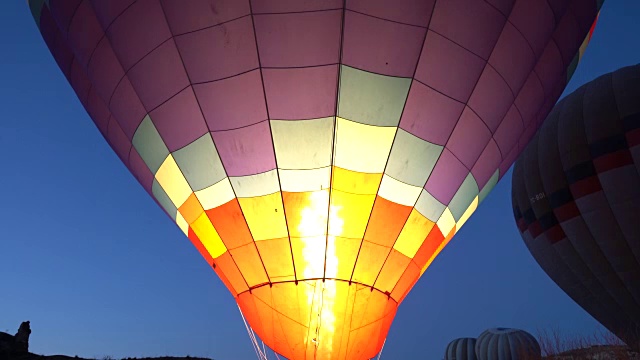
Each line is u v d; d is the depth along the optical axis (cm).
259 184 1089
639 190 1938
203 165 1108
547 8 1151
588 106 2081
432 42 1055
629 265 1956
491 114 1145
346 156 1077
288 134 1068
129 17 1076
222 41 1043
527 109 1245
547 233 2136
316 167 1078
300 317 1087
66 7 1159
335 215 1090
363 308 1102
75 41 1172
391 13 1032
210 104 1071
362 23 1031
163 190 1191
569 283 2122
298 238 1091
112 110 1184
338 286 1094
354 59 1043
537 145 2206
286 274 1095
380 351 1130
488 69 1105
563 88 1439
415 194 1118
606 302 2033
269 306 1098
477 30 1070
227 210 1112
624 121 1994
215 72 1055
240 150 1082
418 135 1092
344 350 1093
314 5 1022
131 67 1104
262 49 1040
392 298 1145
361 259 1103
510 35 1110
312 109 1059
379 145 1080
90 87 1277
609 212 1973
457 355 3500
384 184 1097
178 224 1223
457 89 1089
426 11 1041
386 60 1047
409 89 1066
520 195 2280
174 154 1125
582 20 1301
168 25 1055
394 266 1131
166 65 1075
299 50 1037
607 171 1981
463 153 1141
